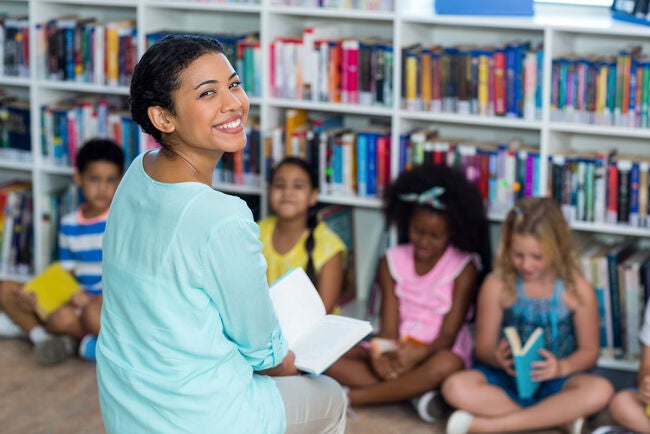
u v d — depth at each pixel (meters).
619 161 3.21
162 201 1.84
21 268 4.11
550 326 3.11
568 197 3.29
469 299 3.32
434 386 3.14
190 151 1.86
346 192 3.59
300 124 3.67
